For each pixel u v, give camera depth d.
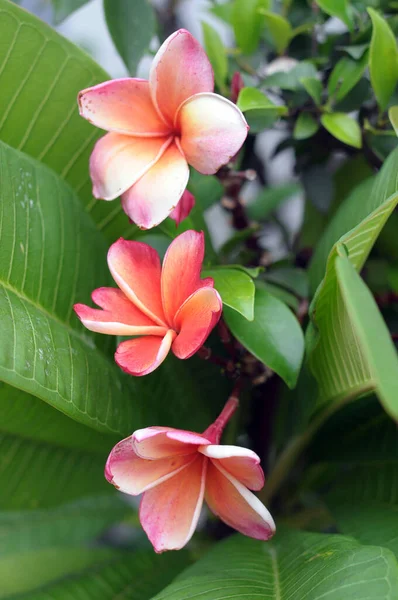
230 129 0.37
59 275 0.42
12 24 0.42
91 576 0.49
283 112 0.46
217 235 0.67
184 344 0.36
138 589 0.49
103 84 0.38
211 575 0.38
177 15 0.65
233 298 0.38
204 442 0.34
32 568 0.56
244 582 0.37
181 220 0.41
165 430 0.34
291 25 0.53
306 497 0.54
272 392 0.53
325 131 0.51
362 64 0.46
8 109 0.44
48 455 0.48
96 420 0.39
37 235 0.41
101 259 0.46
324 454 0.51
